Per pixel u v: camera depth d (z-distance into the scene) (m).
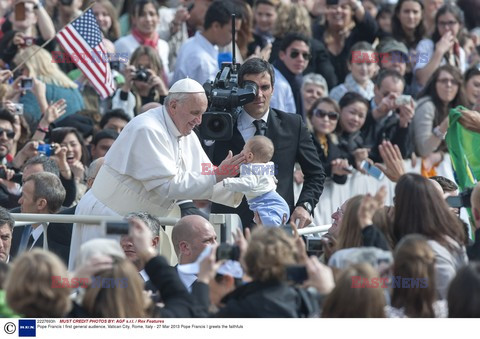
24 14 39.31
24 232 28.72
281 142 28.27
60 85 37.81
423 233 21.62
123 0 45.62
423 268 19.66
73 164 34.22
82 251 19.33
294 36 38.97
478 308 18.55
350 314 18.81
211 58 37.97
